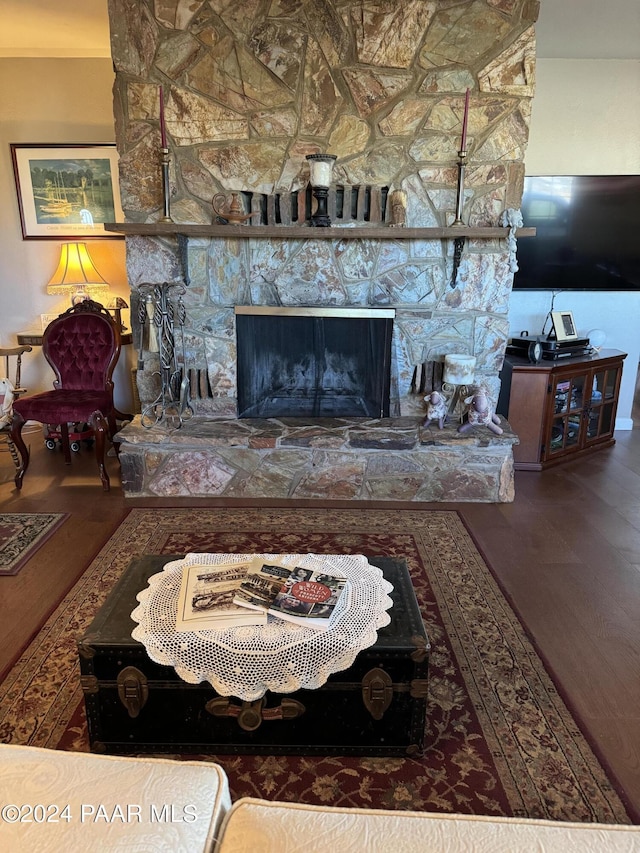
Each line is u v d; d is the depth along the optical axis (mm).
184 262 3088
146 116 2961
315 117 2980
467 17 2846
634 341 4277
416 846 826
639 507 3096
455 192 3076
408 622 1510
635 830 859
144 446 3062
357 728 1491
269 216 3107
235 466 3086
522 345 3762
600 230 3867
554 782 1450
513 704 1710
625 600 2250
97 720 1481
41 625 2051
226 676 1396
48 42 3664
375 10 2830
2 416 3201
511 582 2365
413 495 3121
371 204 3078
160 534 2709
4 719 1631
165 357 3186
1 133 3967
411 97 2953
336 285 3205
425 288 3201
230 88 2938
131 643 1419
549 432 3611
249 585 1595
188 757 1511
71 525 2807
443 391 3316
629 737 1595
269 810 898
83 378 3676
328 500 3111
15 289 4219
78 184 4047
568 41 3410
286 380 3389
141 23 2846
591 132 3824
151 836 833
